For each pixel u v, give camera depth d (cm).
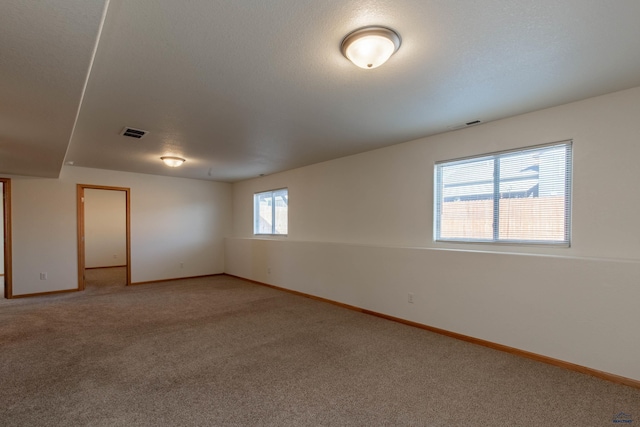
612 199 264
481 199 349
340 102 280
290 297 532
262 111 299
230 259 747
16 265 520
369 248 435
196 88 247
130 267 632
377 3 155
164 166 566
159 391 231
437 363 279
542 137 302
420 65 217
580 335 264
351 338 339
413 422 197
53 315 422
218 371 262
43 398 221
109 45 187
